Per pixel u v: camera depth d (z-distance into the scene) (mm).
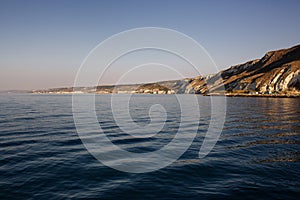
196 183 10055
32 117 32469
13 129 22719
